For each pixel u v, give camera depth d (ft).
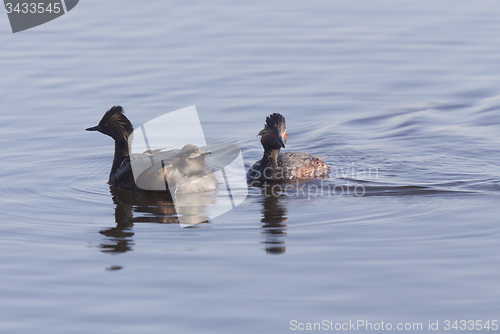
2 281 30.78
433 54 84.94
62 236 36.96
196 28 94.02
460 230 36.76
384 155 55.72
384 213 40.50
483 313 27.14
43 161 54.65
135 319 27.20
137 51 85.15
